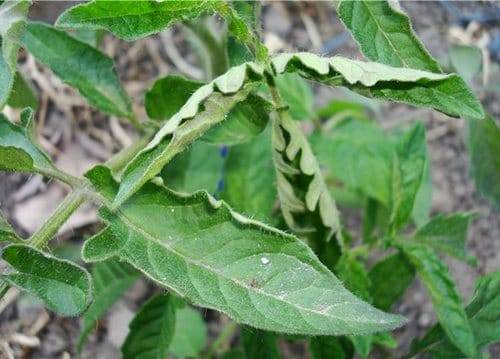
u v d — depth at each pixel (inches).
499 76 19.0
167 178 14.6
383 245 13.3
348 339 13.2
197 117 9.1
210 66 15.0
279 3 21.5
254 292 8.9
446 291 12.3
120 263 13.6
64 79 13.0
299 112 15.3
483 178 14.7
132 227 9.6
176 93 12.6
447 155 20.0
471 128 14.2
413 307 18.4
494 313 12.0
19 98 13.9
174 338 16.3
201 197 9.4
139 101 20.3
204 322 17.3
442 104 9.4
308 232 12.1
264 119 11.5
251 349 13.1
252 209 13.9
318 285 8.8
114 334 17.7
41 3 19.2
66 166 19.2
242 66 9.1
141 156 8.9
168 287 9.1
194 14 9.4
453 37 20.0
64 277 9.1
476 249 18.8
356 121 16.7
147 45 20.7
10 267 9.6
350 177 15.8
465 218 13.2
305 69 9.5
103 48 20.5
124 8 9.1
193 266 9.2
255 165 14.1
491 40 19.6
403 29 9.7
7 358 16.9
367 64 9.1
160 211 9.6
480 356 12.3
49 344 17.4
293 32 21.4
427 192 16.1
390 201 14.2
